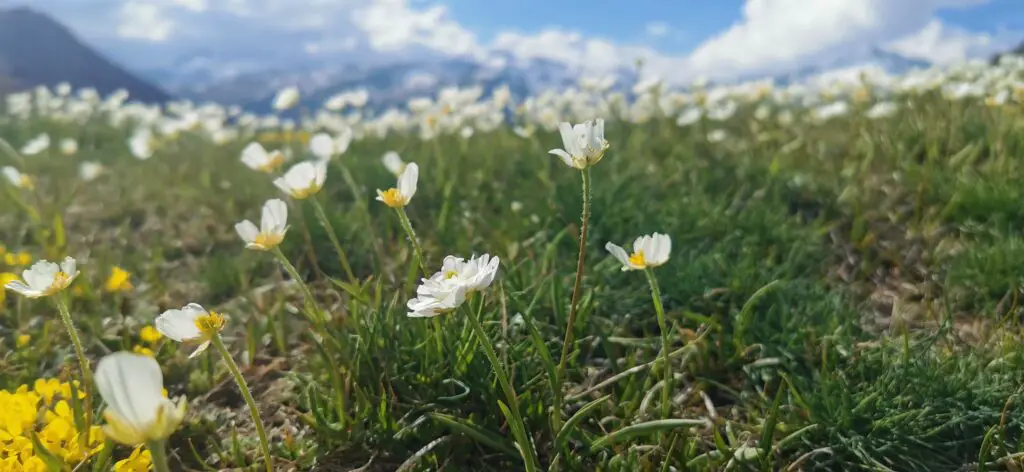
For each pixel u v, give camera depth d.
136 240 0.42
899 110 0.55
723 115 0.58
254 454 0.21
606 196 0.36
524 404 0.20
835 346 0.24
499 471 0.20
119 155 0.73
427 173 0.45
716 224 0.34
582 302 0.25
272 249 0.21
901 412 0.20
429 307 0.15
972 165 0.39
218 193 0.49
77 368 0.26
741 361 0.24
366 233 0.37
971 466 0.19
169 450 0.21
